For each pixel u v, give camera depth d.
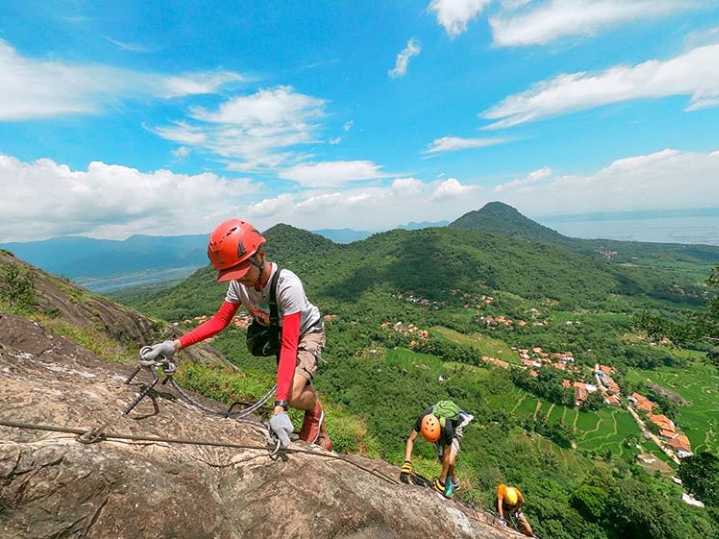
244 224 2.14
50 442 1.34
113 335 11.84
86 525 1.22
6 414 1.44
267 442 2.07
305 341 2.46
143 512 1.33
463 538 2.51
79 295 13.53
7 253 14.38
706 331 12.33
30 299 9.27
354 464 2.39
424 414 3.48
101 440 1.48
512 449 40.22
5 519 1.12
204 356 10.59
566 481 31.19
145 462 1.51
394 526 2.13
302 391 2.37
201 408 2.20
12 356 2.12
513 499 4.13
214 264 2.13
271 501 1.72
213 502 1.56
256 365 53.38
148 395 2.13
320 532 1.70
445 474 3.34
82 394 1.84
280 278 2.18
